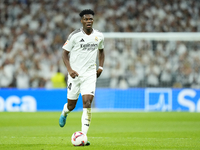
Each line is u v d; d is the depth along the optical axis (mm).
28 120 40312
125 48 72062
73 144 20078
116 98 56969
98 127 33375
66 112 23766
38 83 71438
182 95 56719
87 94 20766
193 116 45594
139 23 86688
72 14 87188
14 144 21359
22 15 86250
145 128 32344
